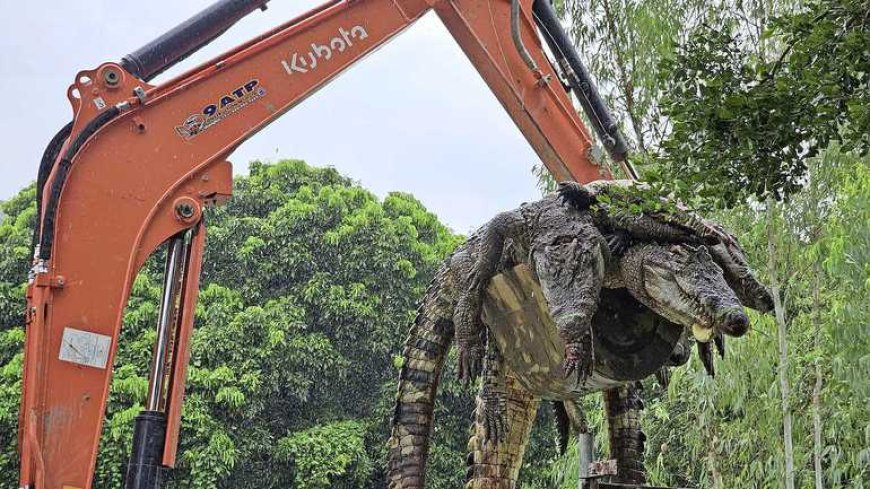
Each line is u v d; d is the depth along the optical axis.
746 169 5.98
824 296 12.89
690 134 5.99
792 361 12.55
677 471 14.48
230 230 20.45
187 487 17.30
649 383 14.77
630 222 6.04
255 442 18.02
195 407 17.41
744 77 6.10
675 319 5.78
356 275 20.06
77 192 7.61
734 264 6.10
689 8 13.47
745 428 12.57
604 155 8.73
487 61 8.53
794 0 12.06
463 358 6.66
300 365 18.67
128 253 7.58
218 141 7.97
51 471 7.12
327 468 17.80
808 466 13.98
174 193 7.80
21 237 19.73
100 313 7.44
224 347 18.25
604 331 6.29
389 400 19.03
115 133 7.78
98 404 7.29
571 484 12.90
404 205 22.44
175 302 7.71
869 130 5.65
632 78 13.54
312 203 20.98
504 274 6.48
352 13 8.41
